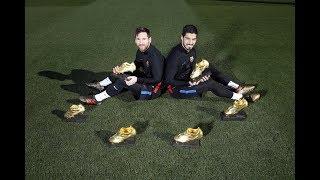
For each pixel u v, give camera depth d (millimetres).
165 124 3820
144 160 3260
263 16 8703
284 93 4543
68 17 8531
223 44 6449
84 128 3764
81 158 3305
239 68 5355
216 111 4078
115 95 4285
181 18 8438
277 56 5844
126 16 8672
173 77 4004
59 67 5355
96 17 8570
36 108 4180
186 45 3832
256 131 3715
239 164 3219
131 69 4000
